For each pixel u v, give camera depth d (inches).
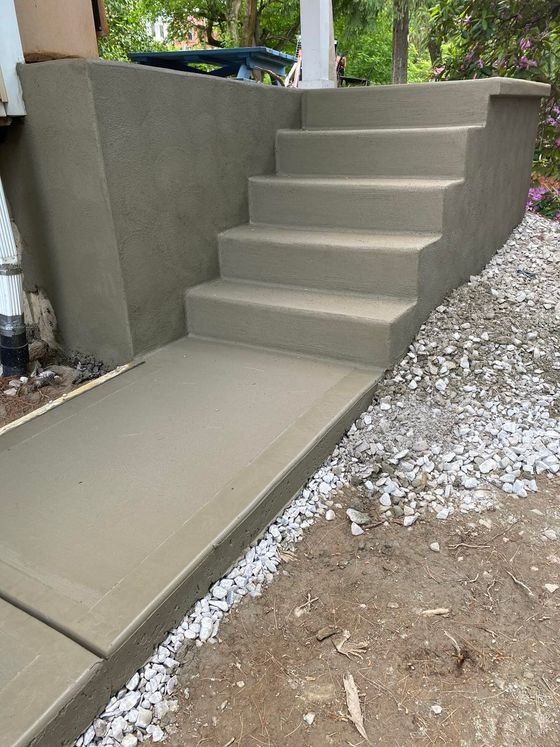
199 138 119.8
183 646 60.9
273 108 143.4
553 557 72.6
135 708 54.6
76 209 105.2
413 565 71.9
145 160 106.7
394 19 569.6
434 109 136.2
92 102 93.7
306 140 142.4
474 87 130.0
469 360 112.3
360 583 69.4
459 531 77.2
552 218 236.2
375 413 101.3
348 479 87.9
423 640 61.6
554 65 218.4
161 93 107.3
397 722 53.6
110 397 101.7
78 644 54.4
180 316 125.3
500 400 103.0
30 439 89.8
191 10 695.1
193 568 63.5
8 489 77.8
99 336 115.8
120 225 103.8
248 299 119.6
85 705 51.6
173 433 89.8
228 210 134.4
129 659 56.1
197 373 109.7
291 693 56.4
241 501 73.5
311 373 108.5
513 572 70.4
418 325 117.8
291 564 72.7
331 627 63.5
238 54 195.6
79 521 71.0
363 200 126.4
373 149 135.2
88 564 63.7
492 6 214.1
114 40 411.8
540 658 59.4
